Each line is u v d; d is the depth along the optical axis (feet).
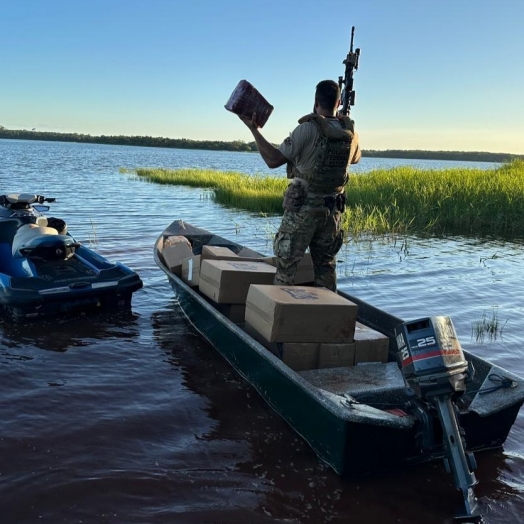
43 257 22.08
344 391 13.50
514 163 87.81
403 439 11.96
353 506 11.21
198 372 17.07
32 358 17.51
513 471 12.58
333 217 16.80
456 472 10.71
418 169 78.02
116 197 69.87
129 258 32.37
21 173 111.04
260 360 14.87
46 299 20.10
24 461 12.07
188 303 20.43
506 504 11.40
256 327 15.58
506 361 18.56
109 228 43.65
